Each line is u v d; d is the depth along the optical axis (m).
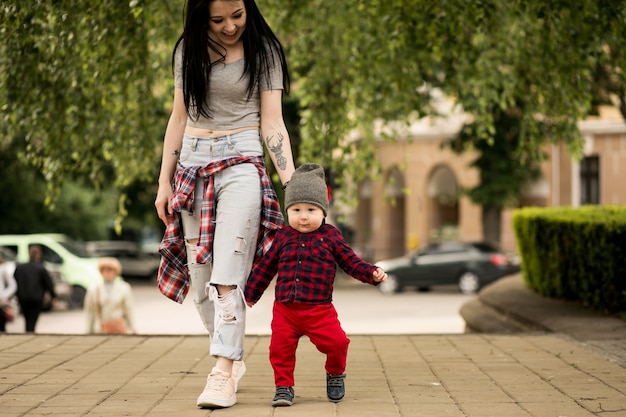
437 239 53.53
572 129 16.22
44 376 7.23
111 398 6.31
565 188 47.47
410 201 53.34
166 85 16.52
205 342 9.22
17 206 43.62
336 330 6.01
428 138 52.47
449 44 13.72
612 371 7.40
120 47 13.55
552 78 15.16
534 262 15.30
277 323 6.04
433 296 33.22
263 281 6.11
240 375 6.36
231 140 6.15
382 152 54.59
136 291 38.06
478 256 33.62
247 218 6.06
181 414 5.74
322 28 17.31
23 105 13.48
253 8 6.16
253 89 6.15
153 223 45.78
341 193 17.91
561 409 5.85
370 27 15.59
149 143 16.16
